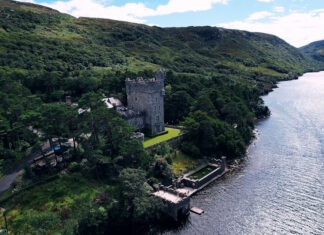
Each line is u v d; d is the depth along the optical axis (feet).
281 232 247.70
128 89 460.55
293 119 606.96
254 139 496.64
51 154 339.36
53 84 552.00
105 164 312.09
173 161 382.63
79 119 322.34
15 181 279.28
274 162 396.57
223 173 372.17
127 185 268.00
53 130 303.27
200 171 373.81
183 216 281.54
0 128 316.40
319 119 595.88
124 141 326.44
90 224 247.29
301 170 366.43
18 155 324.39
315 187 321.32
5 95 374.43
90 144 319.27
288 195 307.17
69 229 233.14
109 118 328.90
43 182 282.97
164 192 304.09
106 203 272.92
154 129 440.04
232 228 257.34
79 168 306.55
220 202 301.43
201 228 260.83
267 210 281.33
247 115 537.65
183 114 520.42
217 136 431.02
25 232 228.84
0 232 215.51
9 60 645.92
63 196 271.49
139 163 324.60
